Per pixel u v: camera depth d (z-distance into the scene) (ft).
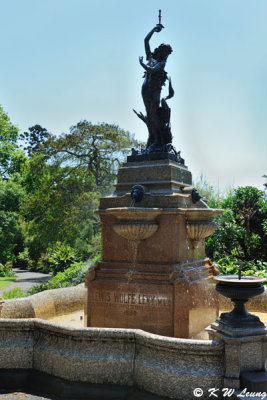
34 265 118.62
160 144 23.31
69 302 27.35
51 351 16.70
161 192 20.98
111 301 20.57
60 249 66.44
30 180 121.60
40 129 173.27
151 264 20.33
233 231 50.47
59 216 90.94
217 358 14.65
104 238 21.80
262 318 25.41
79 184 92.32
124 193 22.00
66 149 91.76
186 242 21.40
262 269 43.09
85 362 15.88
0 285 76.64
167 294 19.42
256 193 56.49
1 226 109.81
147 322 19.67
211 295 23.11
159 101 23.40
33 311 24.25
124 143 89.97
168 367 14.78
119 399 15.03
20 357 17.39
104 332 16.05
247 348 14.51
